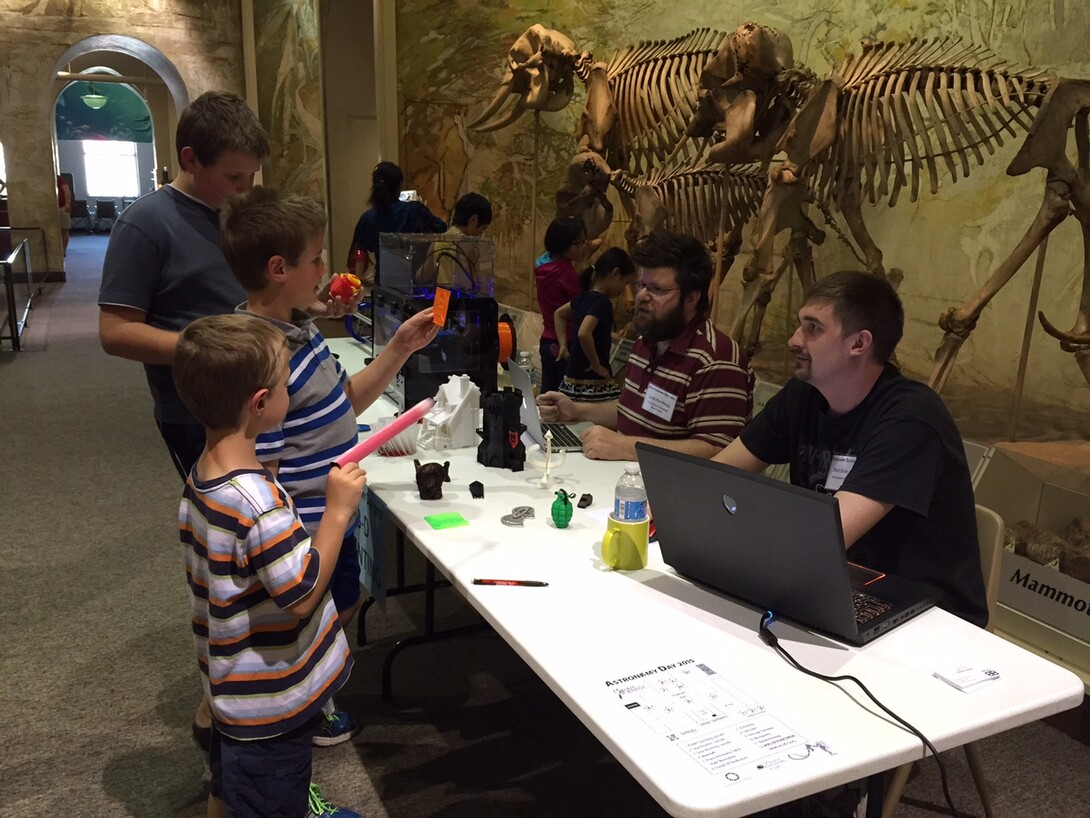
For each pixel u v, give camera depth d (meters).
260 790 1.53
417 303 2.84
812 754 1.11
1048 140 2.58
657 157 4.41
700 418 2.33
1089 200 2.54
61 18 10.84
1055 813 2.16
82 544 3.65
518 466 2.31
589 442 2.42
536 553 1.76
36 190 11.51
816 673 1.31
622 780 2.25
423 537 1.83
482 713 2.54
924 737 1.15
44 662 2.75
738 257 4.07
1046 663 1.37
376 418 2.75
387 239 3.54
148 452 4.90
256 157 2.13
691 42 4.19
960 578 1.71
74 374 6.74
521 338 4.89
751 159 3.57
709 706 1.21
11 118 11.13
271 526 1.39
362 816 2.09
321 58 8.41
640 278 2.36
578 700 1.22
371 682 2.70
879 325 1.67
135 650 2.84
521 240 5.79
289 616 1.48
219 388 1.39
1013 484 2.73
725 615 1.51
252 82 10.23
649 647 1.38
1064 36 2.63
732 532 1.47
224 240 1.75
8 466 4.62
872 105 3.14
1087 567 2.42
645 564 1.71
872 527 1.77
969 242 3.04
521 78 4.86
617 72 4.57
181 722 2.46
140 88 19.61
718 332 2.38
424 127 6.00
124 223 2.12
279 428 1.77
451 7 5.73
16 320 7.59
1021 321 2.88
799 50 3.74
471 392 2.51
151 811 2.10
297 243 1.71
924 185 3.17
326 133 8.60
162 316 2.19
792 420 1.92
